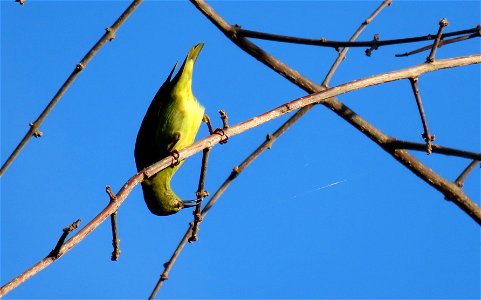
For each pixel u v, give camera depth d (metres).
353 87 8.52
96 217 6.22
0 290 5.43
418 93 8.95
